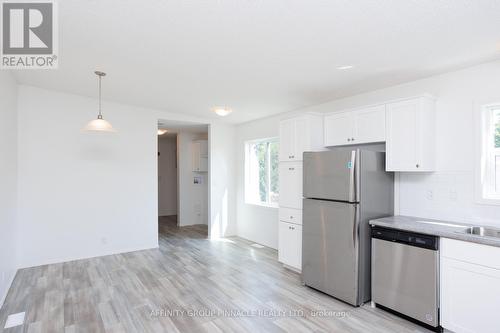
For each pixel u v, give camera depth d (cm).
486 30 216
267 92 391
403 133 304
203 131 723
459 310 234
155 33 230
